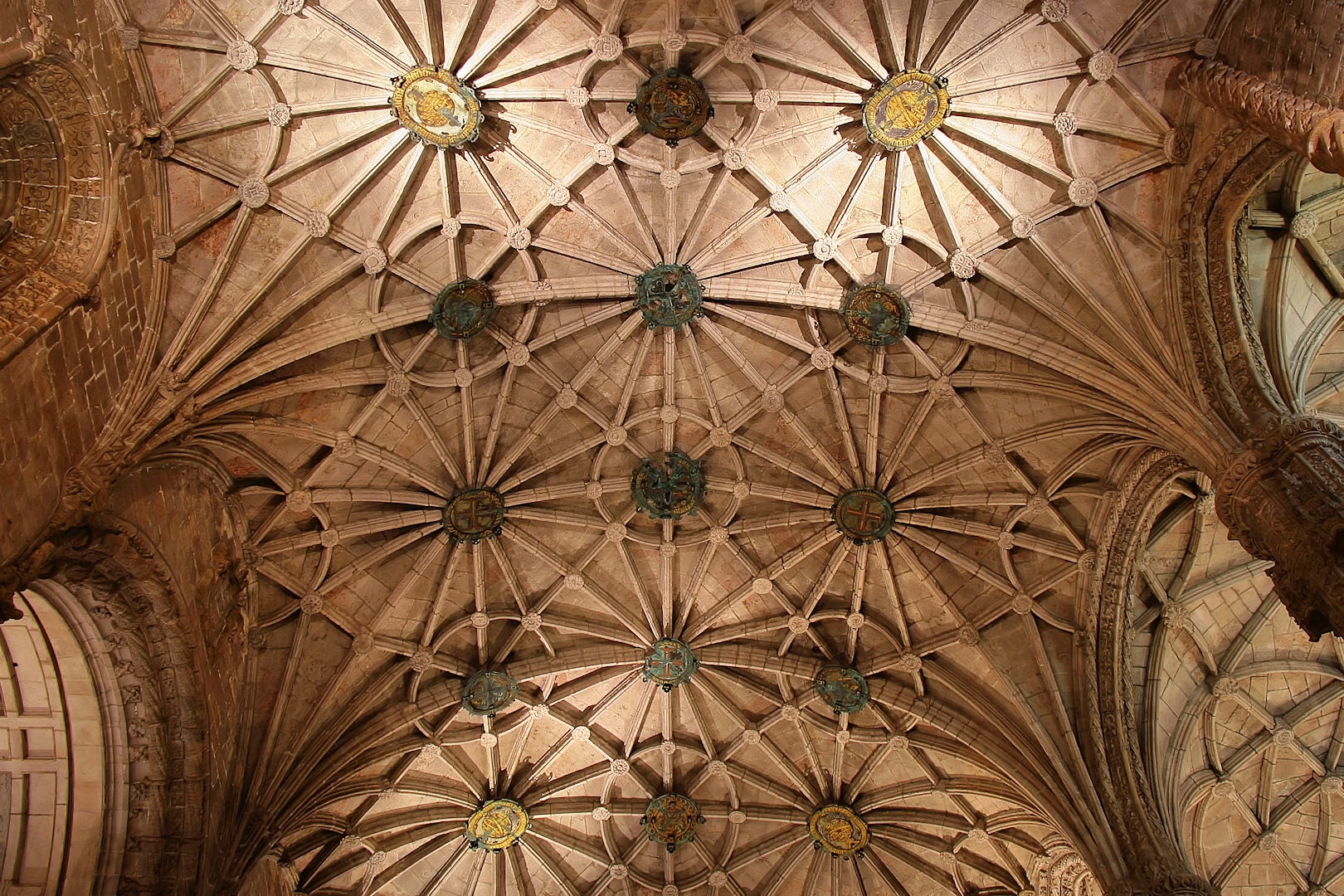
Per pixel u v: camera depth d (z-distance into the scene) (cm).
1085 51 1578
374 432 1897
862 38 1647
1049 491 1931
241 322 1600
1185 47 1522
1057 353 1714
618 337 1944
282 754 1883
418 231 1752
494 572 2130
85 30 1352
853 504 2052
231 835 1712
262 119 1584
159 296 1504
